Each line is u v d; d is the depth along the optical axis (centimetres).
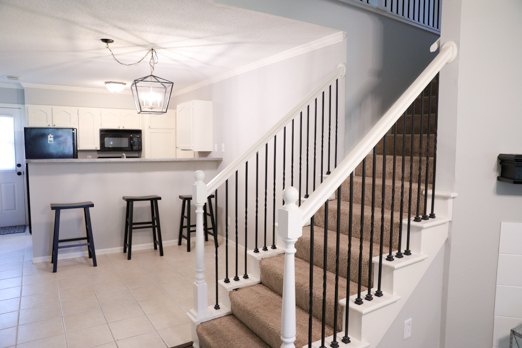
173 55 398
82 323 278
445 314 229
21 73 508
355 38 320
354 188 291
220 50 378
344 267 227
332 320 203
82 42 349
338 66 317
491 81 215
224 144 508
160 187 479
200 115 529
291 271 160
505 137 216
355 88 324
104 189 445
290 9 279
